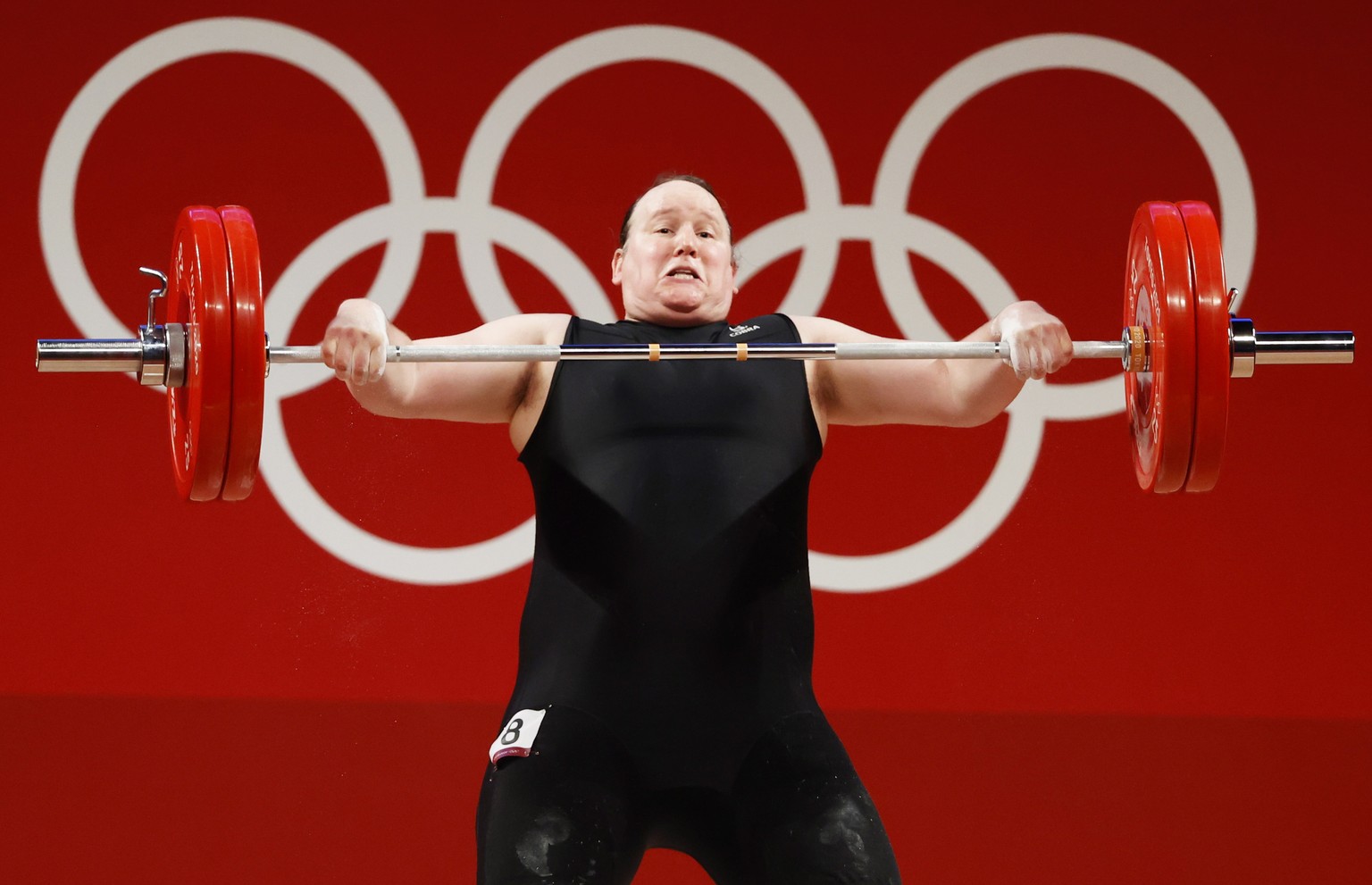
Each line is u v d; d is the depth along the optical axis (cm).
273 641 1543
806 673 879
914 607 1575
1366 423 1594
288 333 1588
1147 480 936
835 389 956
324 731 1519
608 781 820
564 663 858
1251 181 1620
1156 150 1630
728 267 984
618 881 803
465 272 1606
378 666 1547
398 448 1583
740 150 1625
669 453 886
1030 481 1595
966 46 1633
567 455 891
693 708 849
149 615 1534
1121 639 1569
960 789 1516
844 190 1623
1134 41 1634
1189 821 1509
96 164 1584
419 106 1612
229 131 1600
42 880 1445
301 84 1606
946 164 1627
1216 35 1634
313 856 1477
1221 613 1572
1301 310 1612
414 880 1477
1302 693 1559
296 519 1563
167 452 1556
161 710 1509
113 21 1596
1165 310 870
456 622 1562
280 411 1573
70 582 1530
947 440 1600
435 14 1620
